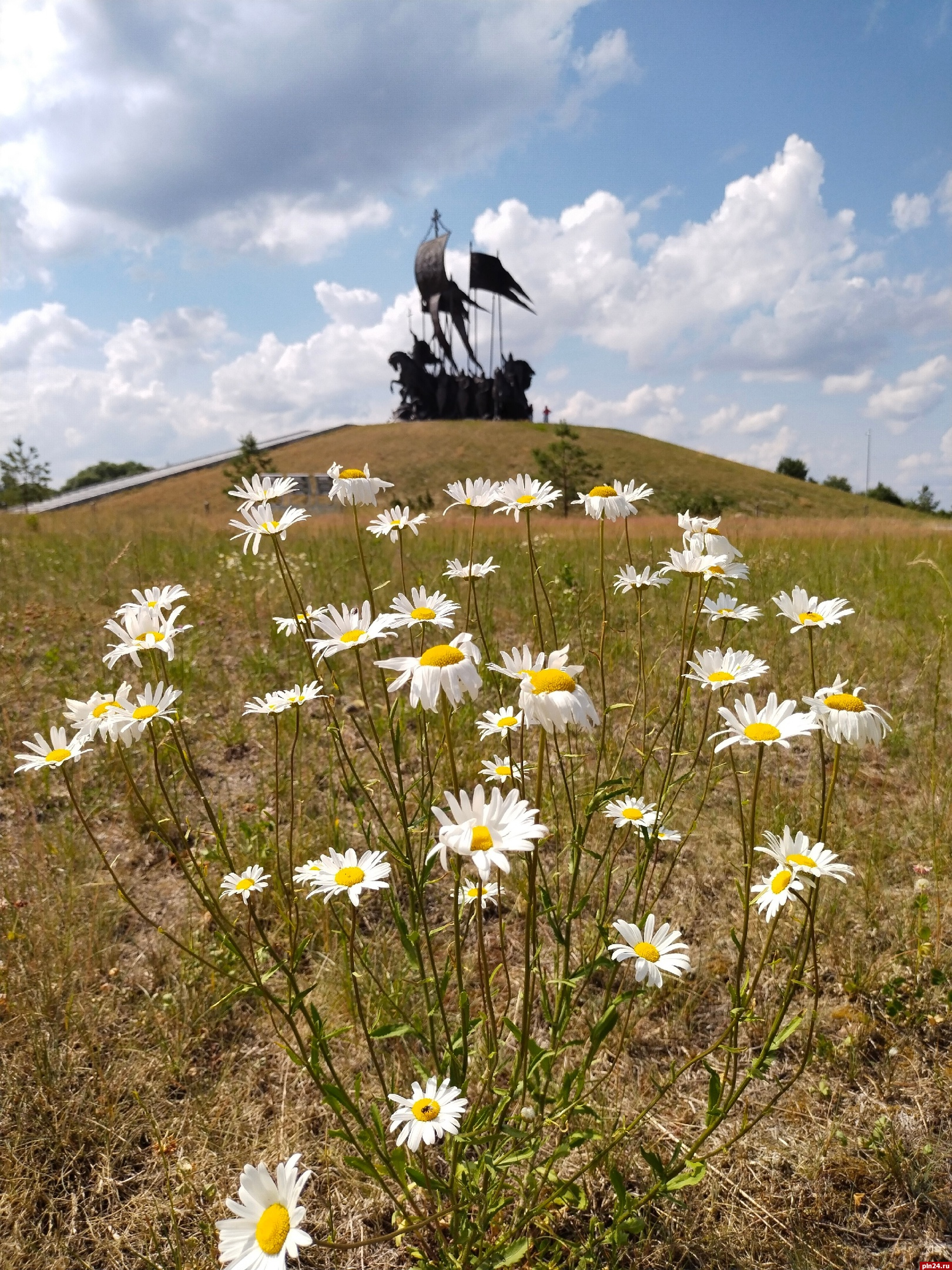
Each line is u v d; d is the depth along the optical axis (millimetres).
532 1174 1808
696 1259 1854
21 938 2676
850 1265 1828
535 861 1641
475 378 71688
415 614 1966
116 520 14797
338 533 10727
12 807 3635
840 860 3111
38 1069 2215
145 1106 2166
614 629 4273
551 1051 1742
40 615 6320
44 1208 1974
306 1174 1339
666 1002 2562
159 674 1992
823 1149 2070
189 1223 1934
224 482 51719
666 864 3180
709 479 53656
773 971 2680
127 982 2645
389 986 2465
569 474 42000
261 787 3686
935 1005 2469
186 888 3092
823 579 7484
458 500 2316
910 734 4188
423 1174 1578
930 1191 1981
